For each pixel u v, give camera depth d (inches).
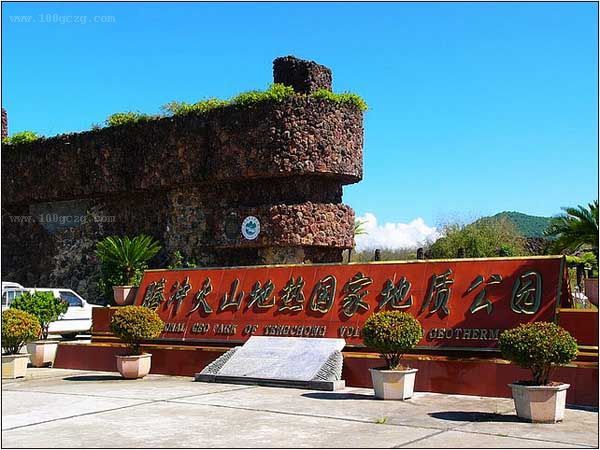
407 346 400.5
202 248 976.3
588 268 878.4
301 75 936.9
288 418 347.6
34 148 1132.5
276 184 929.5
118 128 1040.8
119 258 922.7
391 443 291.1
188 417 352.5
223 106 938.1
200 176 954.7
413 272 472.4
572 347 337.7
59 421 347.6
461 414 355.9
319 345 470.9
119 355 531.8
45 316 679.1
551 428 321.1
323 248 928.9
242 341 521.3
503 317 426.0
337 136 916.6
